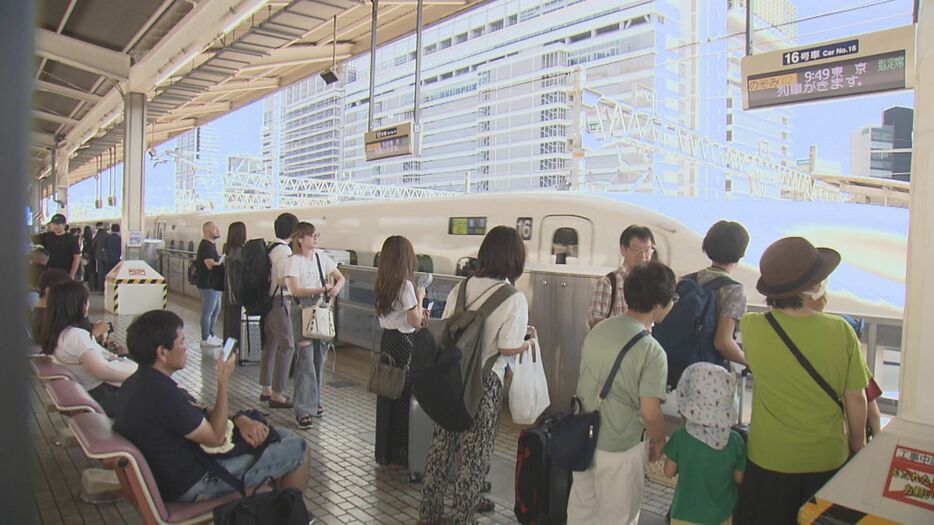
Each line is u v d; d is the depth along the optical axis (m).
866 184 22.70
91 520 3.82
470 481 3.44
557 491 3.33
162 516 2.86
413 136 11.13
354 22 13.48
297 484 3.47
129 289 11.91
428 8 12.74
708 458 2.69
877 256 6.22
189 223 18.83
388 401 4.53
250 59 13.00
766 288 2.48
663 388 2.74
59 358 4.55
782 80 7.38
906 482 1.94
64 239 10.91
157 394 3.01
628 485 2.84
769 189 22.77
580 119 15.38
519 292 3.46
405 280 4.45
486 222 8.55
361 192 44.25
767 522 2.49
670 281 2.85
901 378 2.07
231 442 3.28
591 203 7.33
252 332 8.08
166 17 11.66
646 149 17.41
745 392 3.84
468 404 3.25
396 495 4.15
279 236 6.18
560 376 5.26
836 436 2.42
